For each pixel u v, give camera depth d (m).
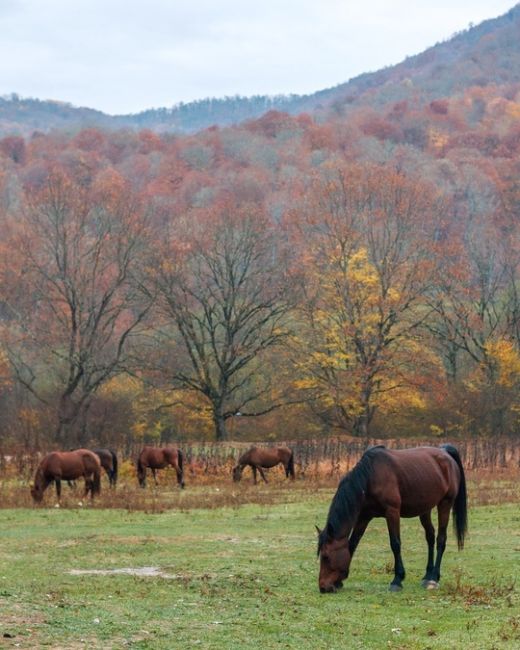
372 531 23.06
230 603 14.78
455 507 17.06
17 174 121.75
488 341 65.94
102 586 16.30
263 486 38.19
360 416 62.94
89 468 32.50
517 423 63.09
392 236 65.75
